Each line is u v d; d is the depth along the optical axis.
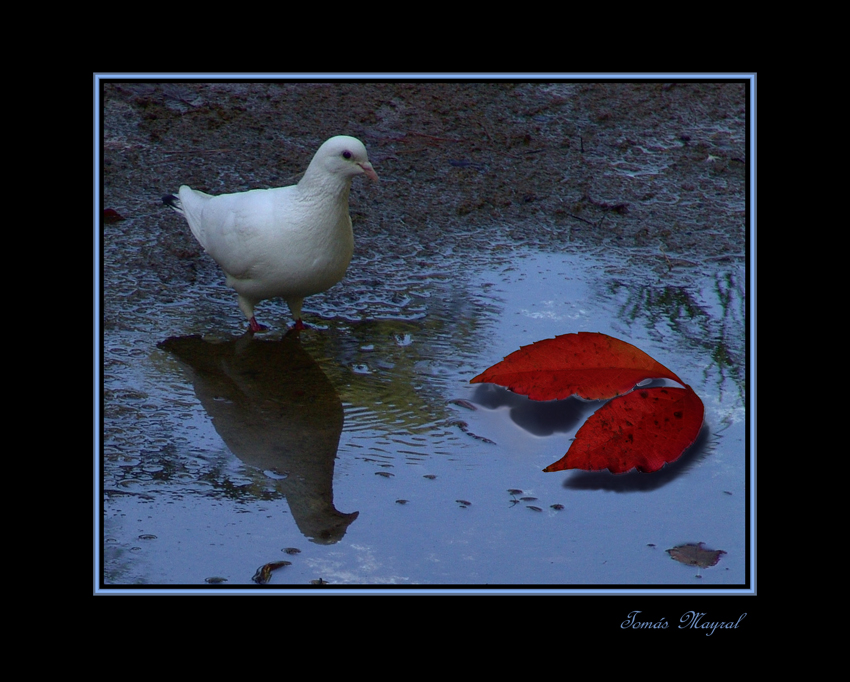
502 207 11.87
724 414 8.27
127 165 11.99
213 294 10.00
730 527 7.04
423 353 9.16
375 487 7.34
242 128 13.01
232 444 7.79
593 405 8.45
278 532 6.82
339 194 8.59
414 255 10.84
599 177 12.60
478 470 7.59
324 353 9.12
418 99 13.96
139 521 6.86
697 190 12.44
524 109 13.98
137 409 8.13
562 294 10.23
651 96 14.48
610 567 6.60
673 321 9.77
